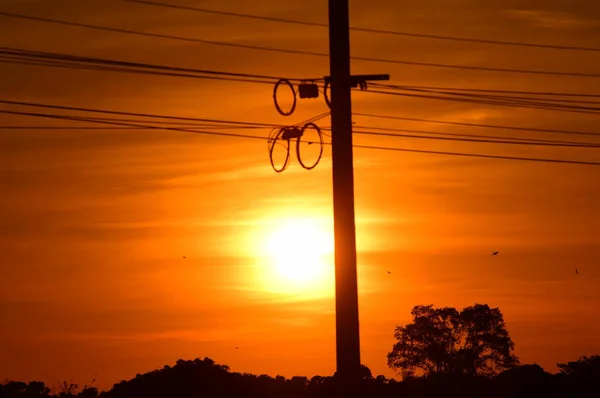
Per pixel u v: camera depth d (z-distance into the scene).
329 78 66.06
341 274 64.12
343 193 64.62
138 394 109.75
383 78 65.56
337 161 64.88
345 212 64.44
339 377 63.66
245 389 112.94
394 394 89.81
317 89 69.12
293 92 69.38
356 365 63.59
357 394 63.28
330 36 66.06
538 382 124.56
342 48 65.75
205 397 108.81
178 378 111.94
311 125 68.81
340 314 63.91
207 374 113.00
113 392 112.12
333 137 65.12
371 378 69.75
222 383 111.69
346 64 65.62
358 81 65.69
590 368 124.50
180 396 109.06
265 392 118.50
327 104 67.69
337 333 63.97
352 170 64.88
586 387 120.25
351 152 64.94
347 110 65.25
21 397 113.38
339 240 64.38
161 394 109.06
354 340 63.66
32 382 115.62
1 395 112.69
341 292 64.00
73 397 114.56
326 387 65.38
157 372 113.75
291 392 123.88
